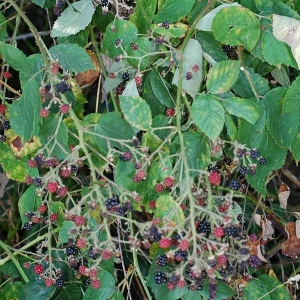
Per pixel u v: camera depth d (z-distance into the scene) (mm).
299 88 776
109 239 685
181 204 707
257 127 769
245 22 765
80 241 685
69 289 835
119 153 719
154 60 805
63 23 814
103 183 736
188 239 665
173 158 741
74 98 802
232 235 690
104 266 771
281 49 769
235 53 844
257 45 792
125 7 811
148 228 685
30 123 731
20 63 732
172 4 792
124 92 782
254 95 799
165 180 698
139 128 726
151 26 792
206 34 803
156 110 829
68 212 689
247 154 730
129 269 826
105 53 818
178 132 720
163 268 729
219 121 713
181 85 749
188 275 715
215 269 687
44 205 821
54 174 714
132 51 784
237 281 799
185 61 772
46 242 810
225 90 732
